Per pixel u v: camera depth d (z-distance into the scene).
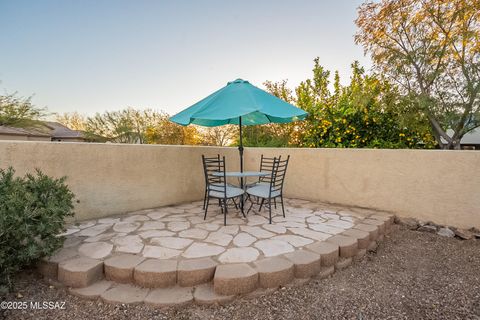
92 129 19.03
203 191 5.64
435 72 5.08
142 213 4.35
